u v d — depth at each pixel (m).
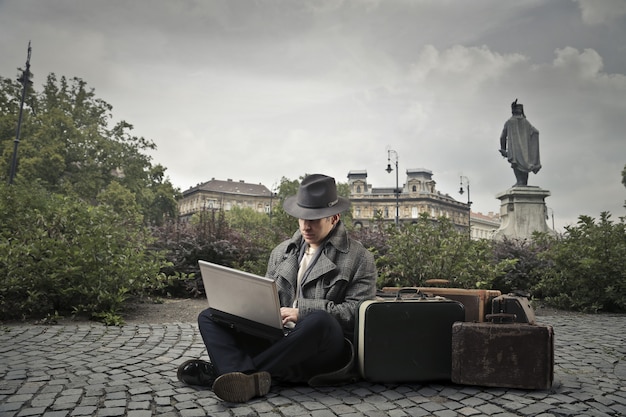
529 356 2.83
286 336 2.71
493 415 2.47
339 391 2.85
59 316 5.57
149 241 7.82
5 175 33.19
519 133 16.39
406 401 2.67
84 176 39.31
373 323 2.88
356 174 111.19
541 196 15.61
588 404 2.66
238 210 77.38
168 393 2.79
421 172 109.06
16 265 5.53
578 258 7.67
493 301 3.54
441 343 2.94
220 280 2.77
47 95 41.78
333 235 3.09
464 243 6.96
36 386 2.91
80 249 5.77
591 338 4.95
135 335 4.67
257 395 2.66
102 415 2.41
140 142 44.03
